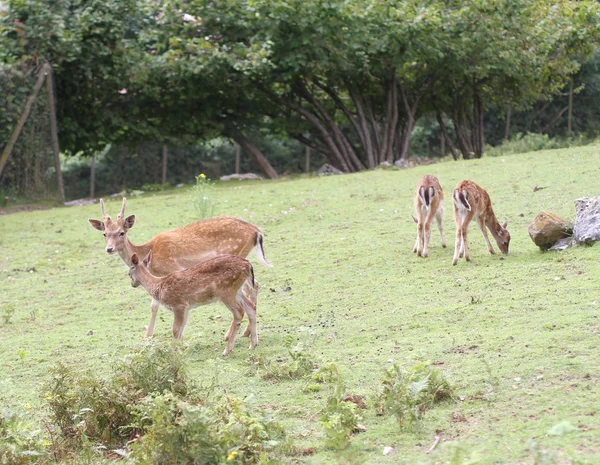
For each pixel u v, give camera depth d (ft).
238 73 80.69
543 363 26.25
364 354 30.30
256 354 31.99
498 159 69.77
